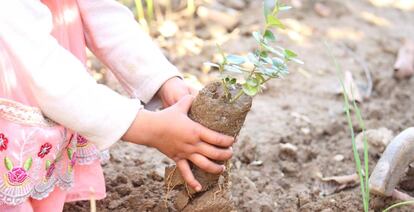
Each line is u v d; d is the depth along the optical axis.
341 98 1.48
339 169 1.25
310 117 1.40
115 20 1.02
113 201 1.09
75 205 1.09
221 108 0.91
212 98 0.92
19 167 0.90
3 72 0.89
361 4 1.98
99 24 1.01
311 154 1.28
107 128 0.89
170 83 1.01
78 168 1.00
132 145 1.24
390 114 1.46
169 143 0.92
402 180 1.16
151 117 0.91
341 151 1.30
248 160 1.24
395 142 1.07
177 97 1.00
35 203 0.95
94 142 0.91
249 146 1.24
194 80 1.47
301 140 1.33
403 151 1.06
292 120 1.38
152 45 1.03
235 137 0.95
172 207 1.08
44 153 0.92
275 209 1.13
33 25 0.87
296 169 1.23
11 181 0.90
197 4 1.79
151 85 1.00
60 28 0.95
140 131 0.91
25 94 0.90
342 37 1.75
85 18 1.01
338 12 1.88
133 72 1.01
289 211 1.13
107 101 0.90
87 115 0.88
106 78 1.44
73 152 0.96
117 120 0.90
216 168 0.93
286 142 1.32
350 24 1.83
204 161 0.92
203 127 0.92
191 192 0.97
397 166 1.06
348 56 1.66
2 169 0.90
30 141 0.90
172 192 1.11
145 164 1.19
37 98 0.89
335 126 1.37
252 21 1.75
